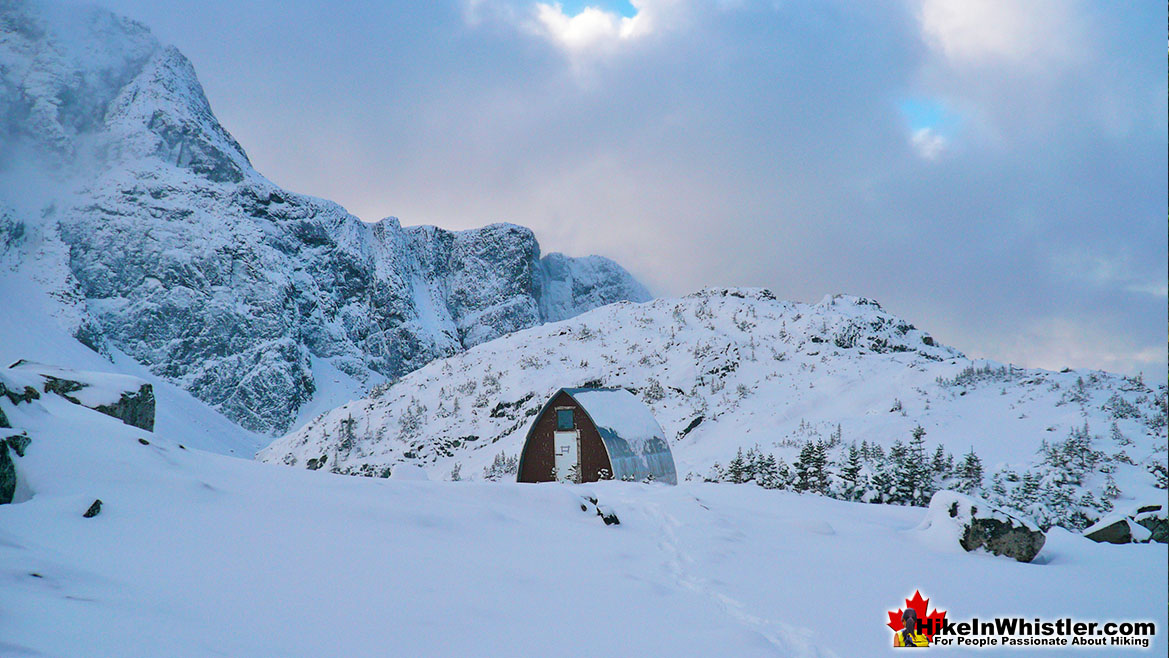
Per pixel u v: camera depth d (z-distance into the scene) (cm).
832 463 4825
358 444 9112
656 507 1608
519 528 1229
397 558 929
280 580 770
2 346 15038
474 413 9138
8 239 19850
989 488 4319
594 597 850
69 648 470
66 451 1098
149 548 819
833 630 793
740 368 9388
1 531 769
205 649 525
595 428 3269
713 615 812
